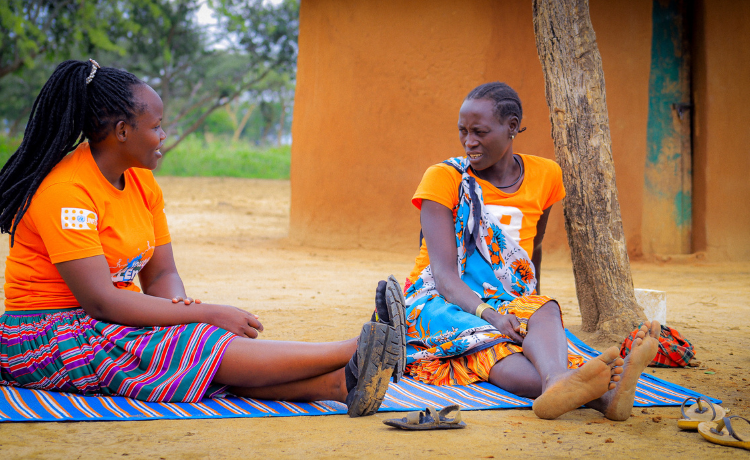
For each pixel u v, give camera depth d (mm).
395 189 10320
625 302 4156
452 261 3109
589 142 4215
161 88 29797
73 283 2461
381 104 10359
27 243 2529
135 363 2520
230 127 54781
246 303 5508
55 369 2504
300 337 4047
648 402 2666
